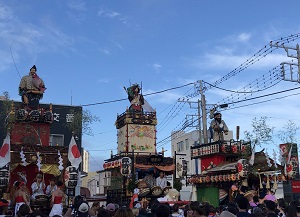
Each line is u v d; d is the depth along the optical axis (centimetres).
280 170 2561
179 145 5700
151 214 952
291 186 3675
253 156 2516
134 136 3447
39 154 2142
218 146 2950
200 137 3816
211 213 1112
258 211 912
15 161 2105
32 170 2352
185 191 4644
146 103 3600
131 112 3481
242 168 2480
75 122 2822
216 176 2770
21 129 2492
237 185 2616
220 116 3225
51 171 2162
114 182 3359
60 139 3306
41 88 2617
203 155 3136
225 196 2788
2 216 1095
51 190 2048
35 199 1875
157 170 3128
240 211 891
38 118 2503
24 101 2559
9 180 2152
